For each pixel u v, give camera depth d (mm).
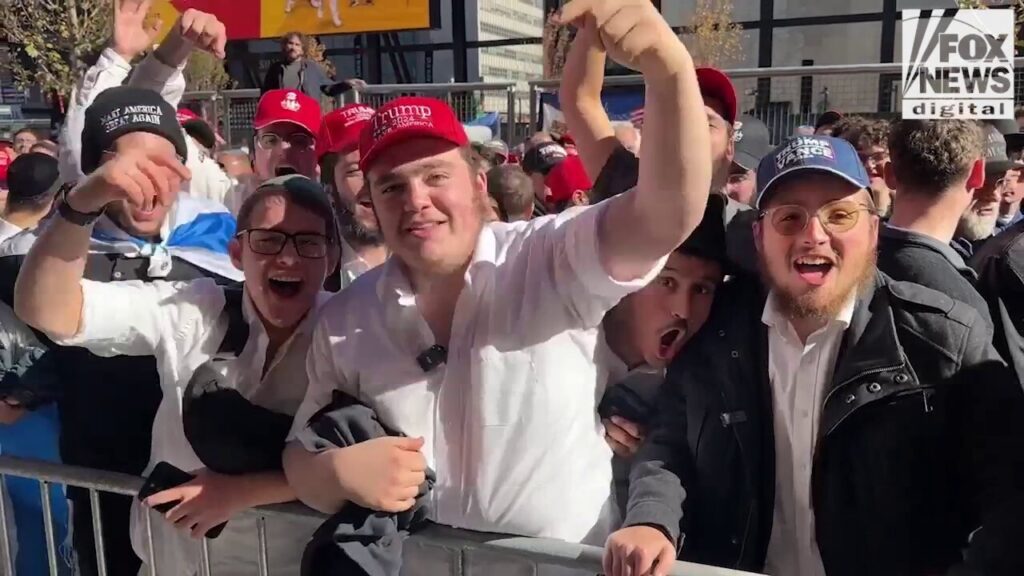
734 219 2137
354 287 1924
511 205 3914
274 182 2092
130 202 1729
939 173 2336
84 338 1992
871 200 1814
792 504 1890
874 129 3566
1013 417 1684
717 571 1646
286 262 2018
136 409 2502
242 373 2092
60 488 2613
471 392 1725
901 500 1735
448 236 1688
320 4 13133
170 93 3264
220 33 3025
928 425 1719
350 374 1814
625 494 1974
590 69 2330
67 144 3316
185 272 2590
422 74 14648
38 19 11617
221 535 2084
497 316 1729
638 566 1609
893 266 2203
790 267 1789
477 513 1732
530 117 6727
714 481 1917
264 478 1866
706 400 1921
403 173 1666
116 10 3506
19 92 13180
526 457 1707
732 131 2607
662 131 1435
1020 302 2207
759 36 12992
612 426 1920
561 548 1688
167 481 1945
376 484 1633
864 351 1753
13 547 2586
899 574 1757
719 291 2000
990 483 1676
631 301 1981
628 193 1598
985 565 1633
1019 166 3705
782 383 1874
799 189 1771
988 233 3305
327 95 6723
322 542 1678
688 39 11383
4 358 2424
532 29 13211
